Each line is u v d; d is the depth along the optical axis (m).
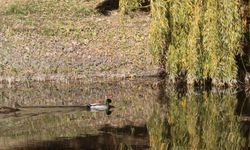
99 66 36.06
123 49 38.06
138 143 23.16
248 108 28.05
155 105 28.84
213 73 31.31
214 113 27.19
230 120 26.09
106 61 36.62
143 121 26.09
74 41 38.88
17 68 35.75
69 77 34.97
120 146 22.75
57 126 25.34
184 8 30.88
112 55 37.34
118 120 26.31
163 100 29.92
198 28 30.84
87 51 37.72
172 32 31.45
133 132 24.56
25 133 24.27
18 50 37.50
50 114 27.33
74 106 28.72
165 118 26.55
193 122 25.84
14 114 27.27
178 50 31.83
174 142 23.25
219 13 30.38
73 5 43.97
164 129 24.91
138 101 29.77
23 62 36.31
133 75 35.19
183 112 27.44
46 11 43.03
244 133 24.23
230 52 31.00
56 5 43.94
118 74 35.28
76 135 24.06
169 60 32.22
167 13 31.17
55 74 35.19
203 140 23.42
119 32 40.12
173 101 29.64
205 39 30.70
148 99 30.16
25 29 40.03
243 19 30.84
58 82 34.56
